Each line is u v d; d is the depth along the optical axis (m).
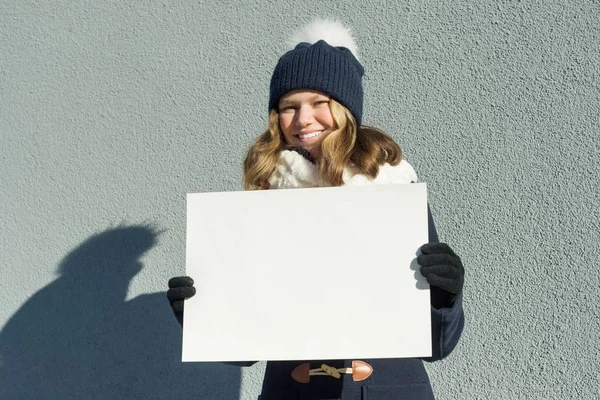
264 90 2.48
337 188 1.50
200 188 2.55
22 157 2.86
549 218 2.09
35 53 2.87
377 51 2.32
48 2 2.85
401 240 1.46
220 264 1.52
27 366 2.78
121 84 2.70
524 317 2.10
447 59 2.24
